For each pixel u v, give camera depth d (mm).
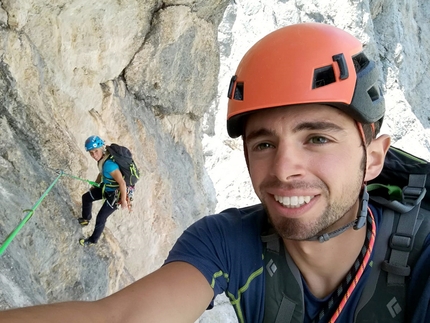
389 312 458
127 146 2439
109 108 2299
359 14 8195
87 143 1760
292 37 474
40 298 1273
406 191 493
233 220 556
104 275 1939
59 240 1580
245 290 527
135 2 2143
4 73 1467
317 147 451
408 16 9820
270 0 7727
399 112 8875
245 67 492
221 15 2887
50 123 1688
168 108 2893
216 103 6750
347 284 482
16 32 1514
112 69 2246
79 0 1754
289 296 510
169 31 2430
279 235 519
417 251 455
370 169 506
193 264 507
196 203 3379
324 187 451
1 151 1401
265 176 474
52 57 1770
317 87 448
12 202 1321
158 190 2760
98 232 1817
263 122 469
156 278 484
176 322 454
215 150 6492
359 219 467
